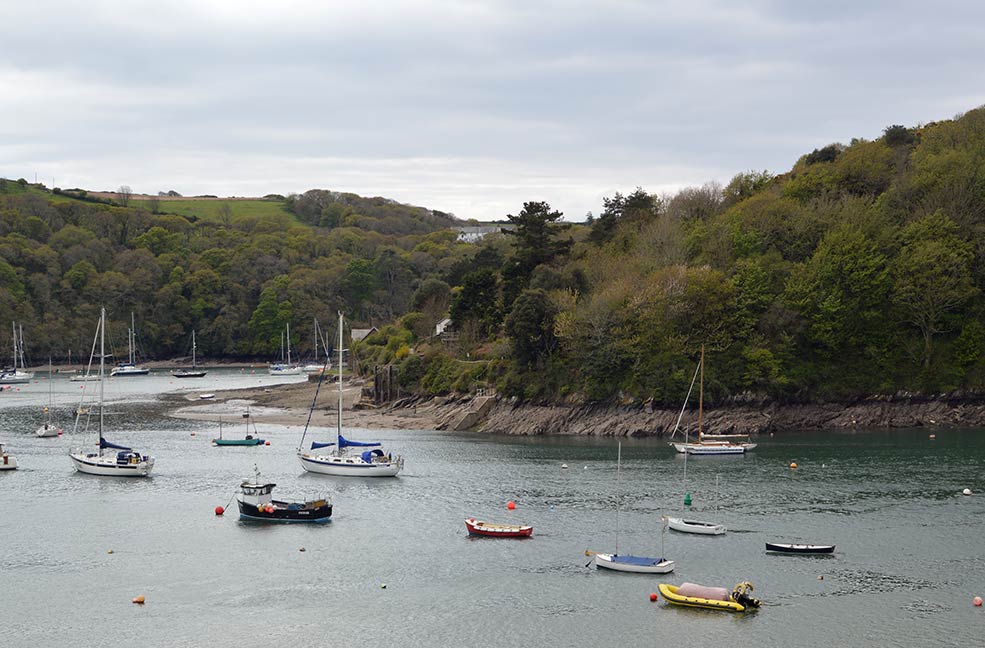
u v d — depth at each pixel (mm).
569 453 148125
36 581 86062
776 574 87188
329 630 75000
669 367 168750
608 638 73312
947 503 112250
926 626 75062
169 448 156000
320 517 105375
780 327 174625
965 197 188750
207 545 96938
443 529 102500
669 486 122375
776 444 154750
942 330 180125
